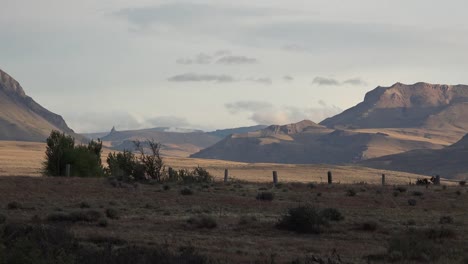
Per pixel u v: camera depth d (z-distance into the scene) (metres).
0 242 15.34
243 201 36.03
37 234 16.89
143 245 20.14
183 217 28.48
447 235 23.58
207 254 18.62
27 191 36.38
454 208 34.81
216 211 31.42
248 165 176.62
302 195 39.84
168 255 15.22
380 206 35.09
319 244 22.12
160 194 38.38
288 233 24.59
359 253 20.17
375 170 175.25
